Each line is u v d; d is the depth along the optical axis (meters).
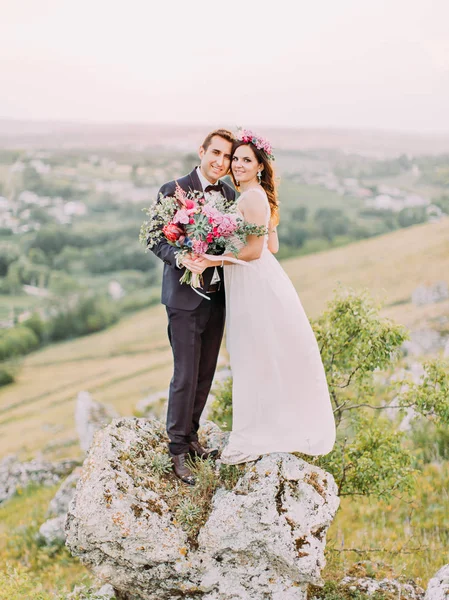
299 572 3.69
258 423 4.11
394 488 5.13
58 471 11.99
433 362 5.20
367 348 5.14
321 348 5.46
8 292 56.38
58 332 51.03
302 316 4.18
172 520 3.87
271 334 4.05
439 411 5.02
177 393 4.16
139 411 15.38
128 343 47.03
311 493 3.86
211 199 3.78
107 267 60.78
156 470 4.18
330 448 4.19
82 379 39.09
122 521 3.71
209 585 3.84
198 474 4.10
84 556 3.89
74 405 33.22
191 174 4.13
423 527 6.59
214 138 4.00
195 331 4.12
